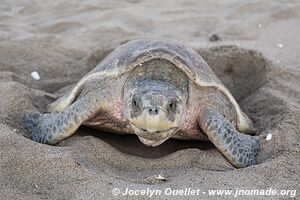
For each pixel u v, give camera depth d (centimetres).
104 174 370
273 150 436
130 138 468
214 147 449
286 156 406
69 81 629
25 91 527
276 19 880
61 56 702
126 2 1041
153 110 374
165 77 425
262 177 376
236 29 845
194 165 407
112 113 441
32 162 375
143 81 419
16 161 377
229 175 378
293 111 495
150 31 859
